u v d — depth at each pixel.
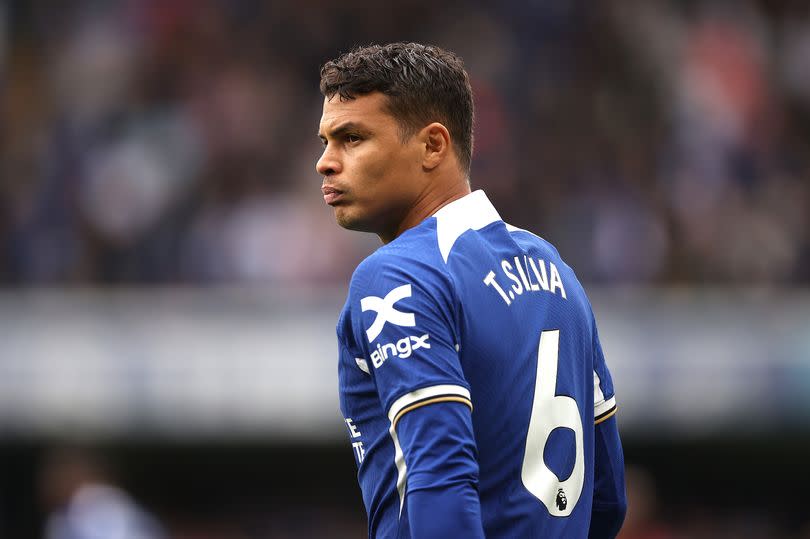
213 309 31.20
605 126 45.78
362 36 49.03
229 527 37.97
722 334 31.39
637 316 31.64
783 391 31.14
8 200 39.22
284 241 38.72
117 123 43.75
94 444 33.50
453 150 9.34
